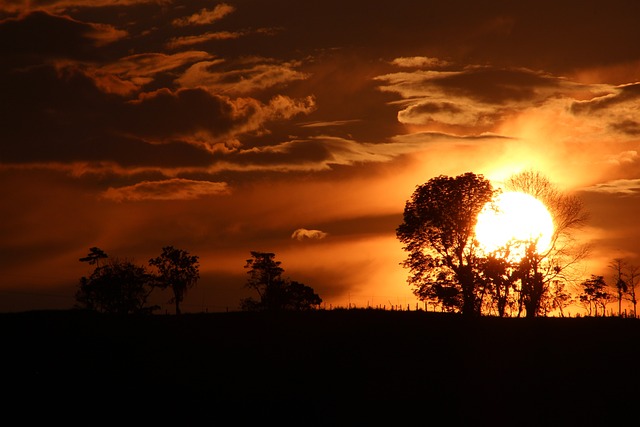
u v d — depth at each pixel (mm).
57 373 94312
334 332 108500
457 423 81625
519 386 90062
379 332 108500
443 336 106750
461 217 139375
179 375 93750
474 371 94375
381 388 89875
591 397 86875
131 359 98562
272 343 104375
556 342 103750
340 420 82438
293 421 82312
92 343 103750
